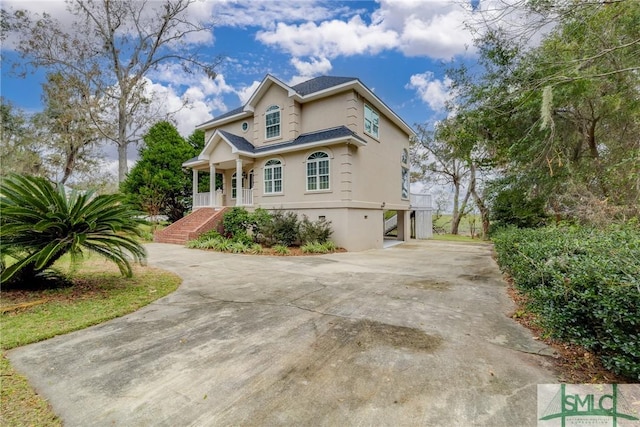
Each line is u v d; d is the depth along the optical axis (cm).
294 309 498
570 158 859
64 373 298
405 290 626
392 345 362
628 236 404
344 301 544
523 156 917
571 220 801
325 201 1359
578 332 304
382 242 1644
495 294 597
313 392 266
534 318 448
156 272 791
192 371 302
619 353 279
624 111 731
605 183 755
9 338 372
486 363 319
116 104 2241
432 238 2359
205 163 1736
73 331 404
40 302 511
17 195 534
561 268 357
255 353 340
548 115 631
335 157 1343
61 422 229
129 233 640
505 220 1352
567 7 493
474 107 973
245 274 781
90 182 2625
